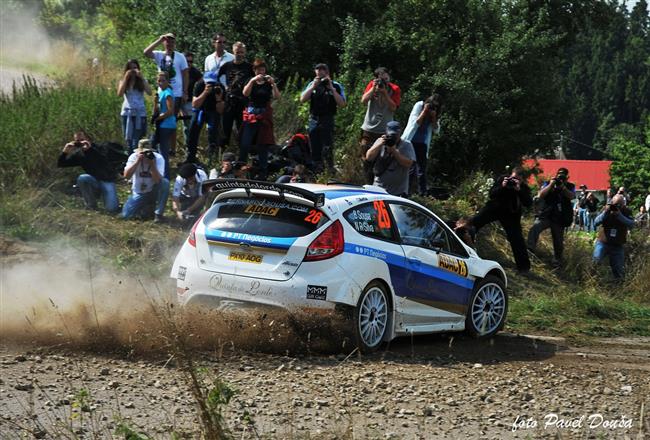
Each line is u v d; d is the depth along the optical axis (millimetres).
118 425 10250
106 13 60469
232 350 15844
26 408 11859
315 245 16359
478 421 12656
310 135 30438
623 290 31391
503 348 19203
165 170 28641
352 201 17359
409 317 18203
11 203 25422
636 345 21188
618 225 32250
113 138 31312
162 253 24359
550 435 12195
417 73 41000
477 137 40469
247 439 10906
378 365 15961
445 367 16312
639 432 12055
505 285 21078
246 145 28797
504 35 41062
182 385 13438
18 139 28016
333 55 42219
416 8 41531
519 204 30156
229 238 16859
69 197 26891
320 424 11883
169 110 28359
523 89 41781
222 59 31547
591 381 15906
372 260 17109
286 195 16859
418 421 12414
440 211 30688
